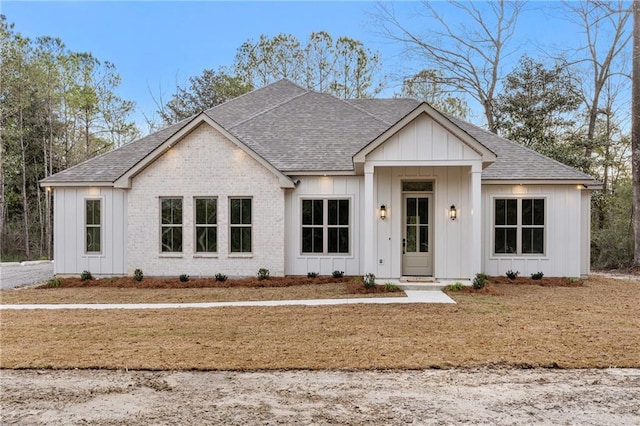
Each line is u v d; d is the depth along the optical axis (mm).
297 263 14922
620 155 26422
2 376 5961
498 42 27312
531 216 14594
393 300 11016
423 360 6473
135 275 14406
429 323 8688
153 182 14898
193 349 7090
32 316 9625
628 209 20922
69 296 12266
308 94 19938
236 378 5840
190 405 4969
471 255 12680
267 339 7660
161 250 14930
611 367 6188
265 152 15875
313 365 6285
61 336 7930
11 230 29781
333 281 14109
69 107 30531
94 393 5352
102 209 15383
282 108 18891
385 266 13562
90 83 31297
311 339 7641
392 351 6918
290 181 14469
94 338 7789
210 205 14914
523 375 5914
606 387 5473
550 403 4992
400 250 13547
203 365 6312
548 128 25531
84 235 15422
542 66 25547
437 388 5457
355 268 14742
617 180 25781
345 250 14867
